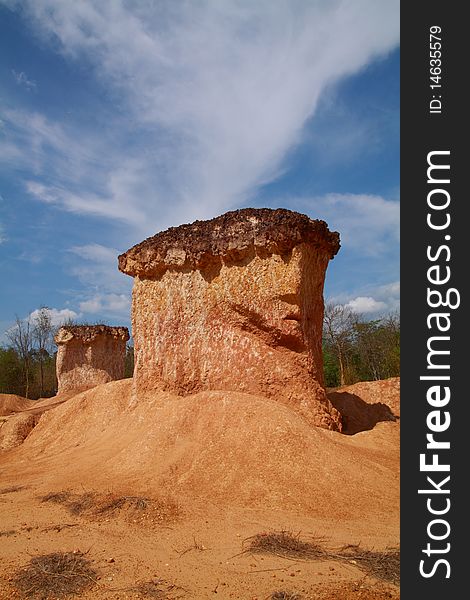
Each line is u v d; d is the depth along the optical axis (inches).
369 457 368.2
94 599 171.6
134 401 512.1
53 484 357.7
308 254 471.2
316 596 169.0
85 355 1106.1
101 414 549.6
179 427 400.8
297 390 436.5
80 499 308.2
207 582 184.7
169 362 490.0
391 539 231.5
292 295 441.7
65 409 601.9
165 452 377.4
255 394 440.1
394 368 1266.0
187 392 473.4
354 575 188.5
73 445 513.0
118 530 253.4
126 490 315.6
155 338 508.1
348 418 542.3
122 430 477.1
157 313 511.2
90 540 238.1
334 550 217.2
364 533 241.1
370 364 1382.9
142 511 279.0
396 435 460.8
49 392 1676.9
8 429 607.2
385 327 1396.4
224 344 464.1
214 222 490.3
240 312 461.1
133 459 381.1
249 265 461.4
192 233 498.0
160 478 329.7
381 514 270.7
